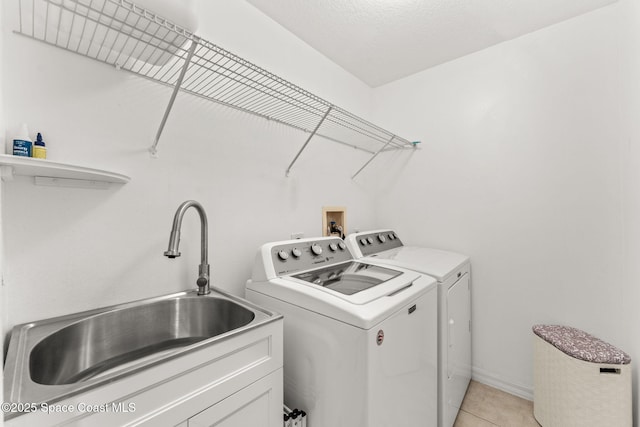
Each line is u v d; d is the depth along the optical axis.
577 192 1.79
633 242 1.49
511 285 2.04
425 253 2.12
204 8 1.44
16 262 0.91
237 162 1.59
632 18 1.51
